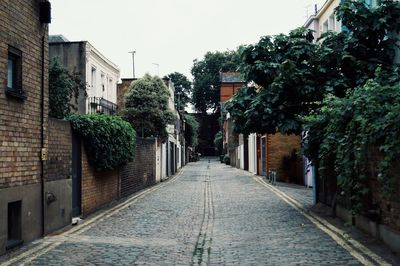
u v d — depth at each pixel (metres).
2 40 8.58
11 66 9.23
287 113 14.43
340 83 13.51
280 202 17.92
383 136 8.40
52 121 11.17
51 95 16.17
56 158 11.41
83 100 25.98
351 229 10.62
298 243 9.80
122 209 16.17
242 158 46.97
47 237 10.52
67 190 12.16
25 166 9.55
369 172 9.74
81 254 8.84
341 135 10.70
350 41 13.73
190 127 71.56
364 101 9.26
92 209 14.96
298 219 13.27
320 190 15.98
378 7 13.46
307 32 14.98
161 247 9.78
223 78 76.00
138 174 23.67
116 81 34.84
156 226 12.73
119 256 8.76
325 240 9.95
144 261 8.42
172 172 41.06
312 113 13.49
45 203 10.60
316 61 14.20
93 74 29.05
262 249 9.44
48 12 10.38
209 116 97.12
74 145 13.23
